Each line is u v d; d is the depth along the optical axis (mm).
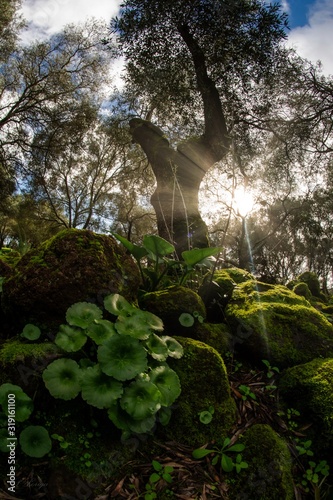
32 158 14344
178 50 8094
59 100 13852
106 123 13914
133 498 2055
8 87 13383
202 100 8344
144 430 2223
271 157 10258
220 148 7746
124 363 2322
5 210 15430
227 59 8039
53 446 2189
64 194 18016
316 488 2193
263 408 2682
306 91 9125
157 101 8812
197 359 2684
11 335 2824
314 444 2443
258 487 2150
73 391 2227
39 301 2670
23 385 2271
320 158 10102
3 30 12344
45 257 2785
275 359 3055
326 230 13734
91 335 2449
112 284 2826
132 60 8273
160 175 7539
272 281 6465
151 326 2650
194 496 2096
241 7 7441
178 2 7391
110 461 2193
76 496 2014
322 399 2545
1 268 3174
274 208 12727
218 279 3891
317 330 3279
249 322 3195
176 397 2379
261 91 8773
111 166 15953
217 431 2449
